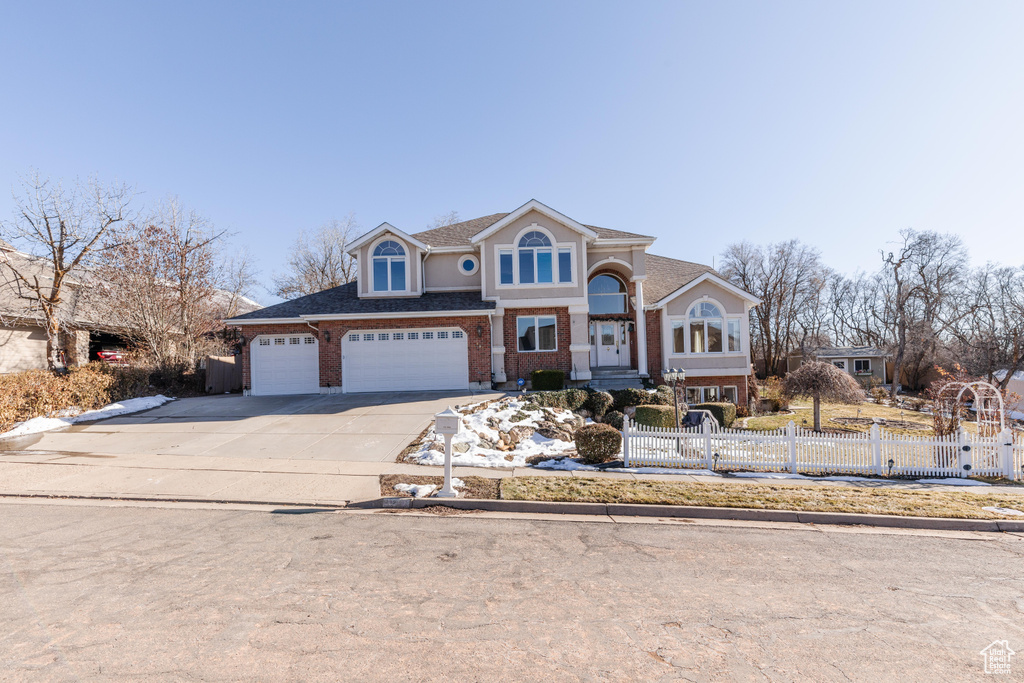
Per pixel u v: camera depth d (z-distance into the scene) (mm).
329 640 4039
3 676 3479
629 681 3566
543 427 14352
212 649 3877
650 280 24719
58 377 16125
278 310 20594
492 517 7688
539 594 4977
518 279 20984
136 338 25109
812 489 9492
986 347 32312
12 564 5543
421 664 3725
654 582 5336
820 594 5125
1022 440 12164
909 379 42938
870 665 3838
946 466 11461
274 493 8531
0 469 9945
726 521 7793
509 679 3557
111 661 3691
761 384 35500
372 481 9297
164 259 25828
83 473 9688
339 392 19781
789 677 3650
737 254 49719
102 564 5555
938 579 5602
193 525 6961
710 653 3959
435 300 21156
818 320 54781
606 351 23078
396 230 21422
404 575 5383
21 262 21312
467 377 20000
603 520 7680
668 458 11727
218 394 22938
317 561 5719
